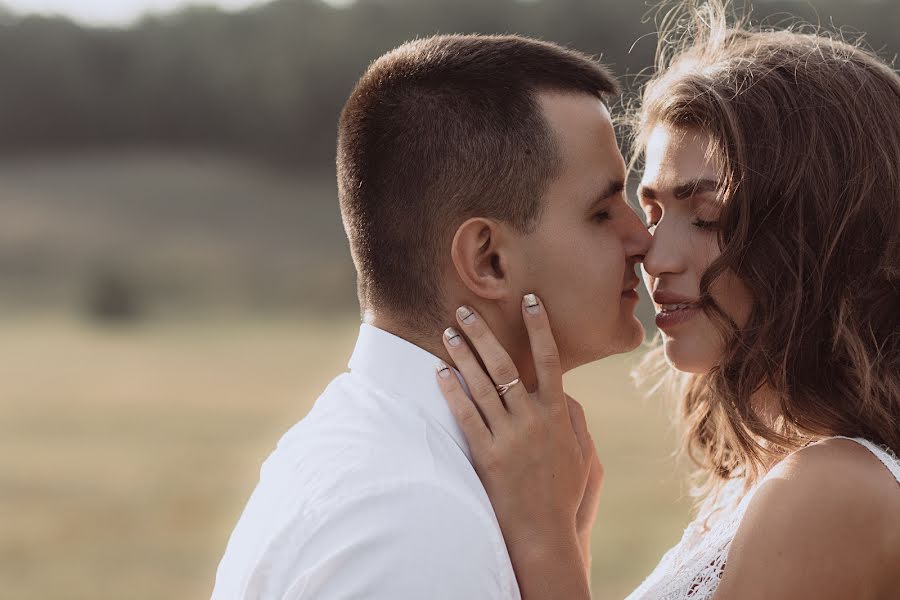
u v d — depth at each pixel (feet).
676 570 6.55
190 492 55.26
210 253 290.15
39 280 258.16
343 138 7.00
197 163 384.88
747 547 5.85
